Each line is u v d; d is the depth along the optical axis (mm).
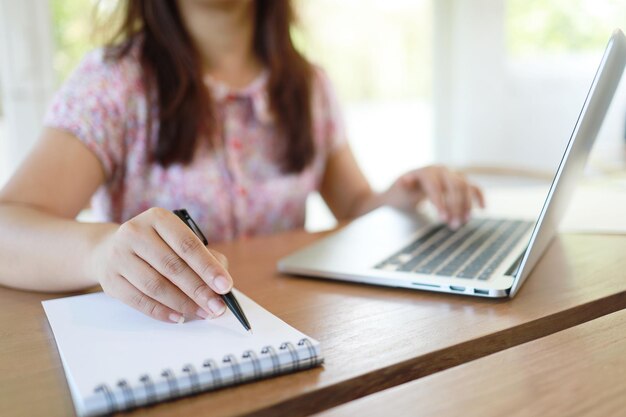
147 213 555
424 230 873
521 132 2711
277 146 1130
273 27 1146
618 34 540
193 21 1079
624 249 779
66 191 894
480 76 2594
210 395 406
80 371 417
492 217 968
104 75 1007
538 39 2664
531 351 473
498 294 588
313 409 410
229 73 1129
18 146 1775
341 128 1284
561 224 915
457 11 2568
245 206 1093
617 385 411
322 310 582
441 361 479
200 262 511
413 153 2666
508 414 376
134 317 536
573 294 610
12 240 681
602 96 616
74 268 625
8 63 1737
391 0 2518
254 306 562
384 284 647
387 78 2570
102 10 1162
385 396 404
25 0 1727
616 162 1774
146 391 391
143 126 1021
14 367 473
